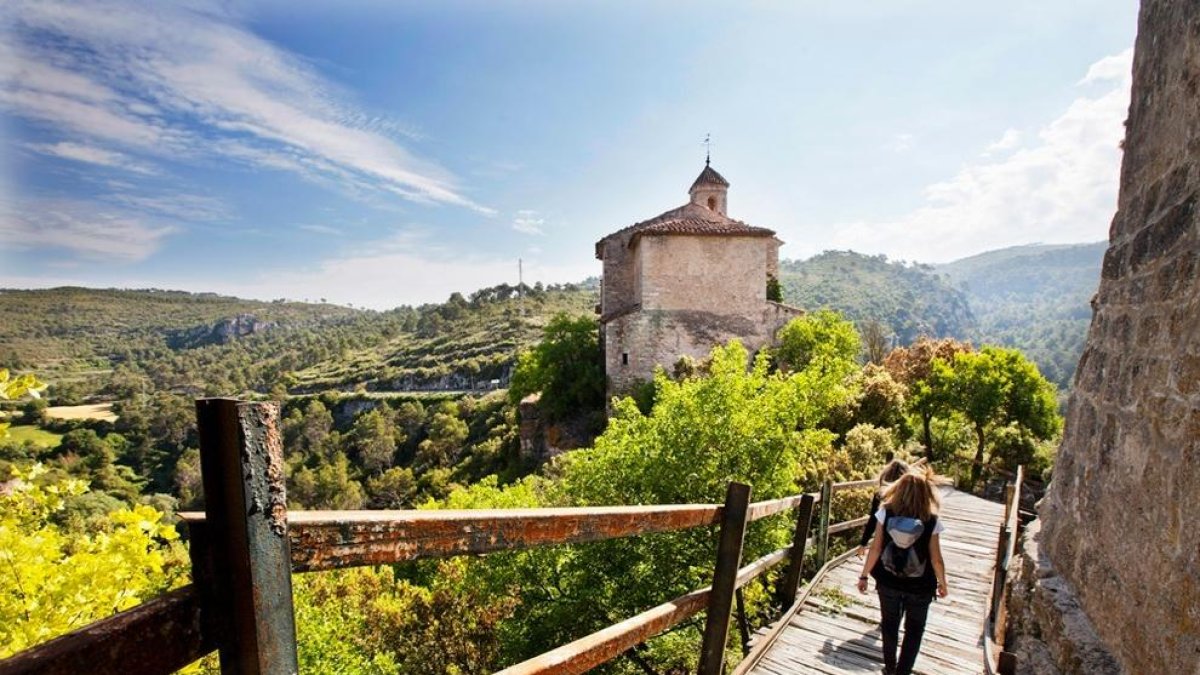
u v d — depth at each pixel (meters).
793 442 8.21
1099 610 2.72
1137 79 3.40
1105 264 3.83
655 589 6.99
